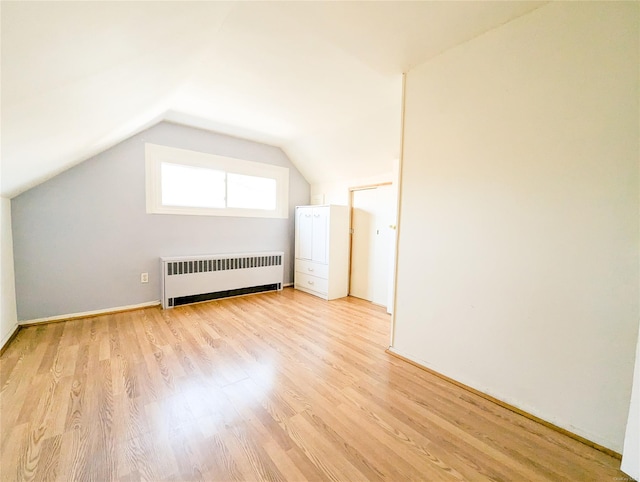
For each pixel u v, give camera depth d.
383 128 2.98
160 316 2.95
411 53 1.83
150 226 3.22
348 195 4.07
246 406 1.52
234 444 1.25
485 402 1.61
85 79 1.14
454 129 1.78
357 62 1.95
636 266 1.18
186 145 3.41
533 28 1.43
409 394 1.67
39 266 2.64
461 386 1.77
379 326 2.81
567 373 1.37
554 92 1.38
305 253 4.18
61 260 2.74
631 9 1.16
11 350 2.12
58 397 1.56
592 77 1.27
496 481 1.09
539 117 1.43
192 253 3.54
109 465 1.12
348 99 2.57
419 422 1.42
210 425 1.37
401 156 2.11
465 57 1.71
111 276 3.01
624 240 1.21
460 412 1.52
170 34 1.27
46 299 2.68
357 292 3.99
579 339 1.33
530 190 1.47
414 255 2.04
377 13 1.47
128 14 0.89
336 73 2.11
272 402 1.56
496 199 1.60
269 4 1.42
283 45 1.78
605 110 1.24
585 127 1.29
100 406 1.49
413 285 2.06
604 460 1.21
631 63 1.17
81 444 1.23
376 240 3.69
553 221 1.40
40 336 2.38
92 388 1.65
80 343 2.26
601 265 1.27
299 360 2.06
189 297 3.50
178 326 2.68
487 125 1.62
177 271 3.25
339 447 1.25
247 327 2.70
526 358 1.51
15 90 0.89
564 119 1.35
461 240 1.77
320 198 4.53
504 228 1.58
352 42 1.73
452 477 1.11
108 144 2.74
